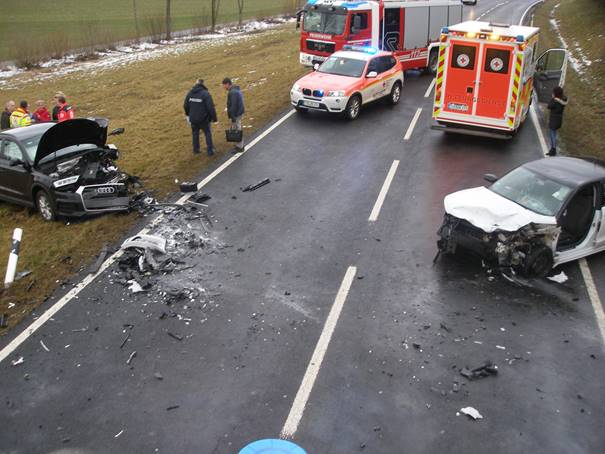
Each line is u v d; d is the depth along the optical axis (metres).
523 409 6.33
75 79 28.41
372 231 10.45
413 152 14.70
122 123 18.67
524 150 14.83
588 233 9.25
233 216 11.02
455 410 6.31
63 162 11.25
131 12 51.69
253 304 8.25
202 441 5.91
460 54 14.63
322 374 6.85
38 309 8.24
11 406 6.45
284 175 13.07
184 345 7.41
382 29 21.50
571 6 40.09
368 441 5.89
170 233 10.30
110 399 6.53
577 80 21.73
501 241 8.55
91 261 9.50
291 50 29.91
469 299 8.35
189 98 13.74
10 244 10.45
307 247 9.86
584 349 7.31
